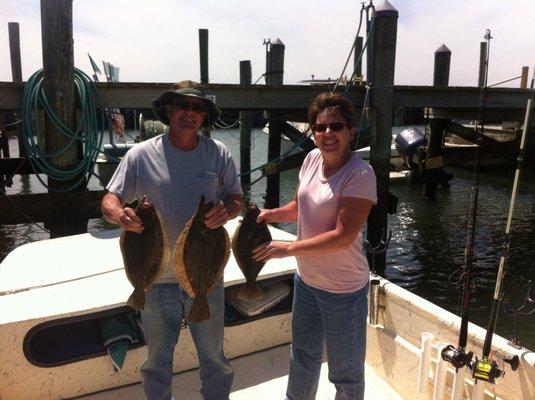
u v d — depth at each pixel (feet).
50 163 23.43
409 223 46.14
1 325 9.71
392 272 34.14
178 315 9.45
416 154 37.88
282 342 13.00
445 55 47.57
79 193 23.67
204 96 8.90
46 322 9.99
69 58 22.47
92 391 10.83
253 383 11.53
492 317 8.36
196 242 8.30
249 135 57.16
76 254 13.58
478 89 37.27
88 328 11.45
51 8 21.81
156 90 27.17
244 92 30.76
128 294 10.93
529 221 46.14
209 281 8.60
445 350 9.09
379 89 29.45
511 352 8.47
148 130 41.01
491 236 41.55
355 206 7.84
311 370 9.62
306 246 7.93
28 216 23.25
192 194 9.02
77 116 24.48
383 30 28.55
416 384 10.57
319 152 8.96
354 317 8.57
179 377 11.59
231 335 12.26
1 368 9.93
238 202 9.59
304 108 32.04
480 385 8.63
